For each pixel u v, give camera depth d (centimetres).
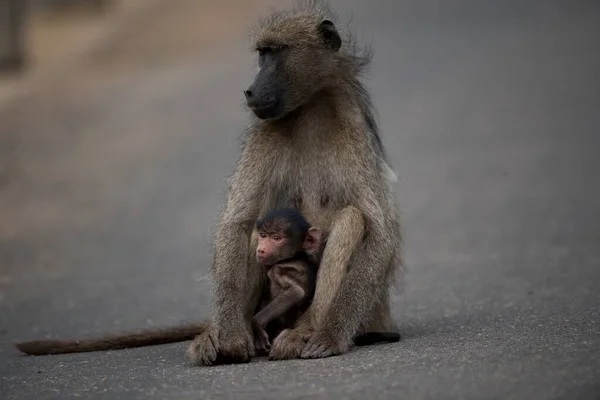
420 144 2678
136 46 4447
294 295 893
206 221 2022
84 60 4312
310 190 941
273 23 987
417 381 704
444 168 2383
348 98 959
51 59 4412
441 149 2605
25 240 1944
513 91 3275
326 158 937
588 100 3083
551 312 1021
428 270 1449
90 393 752
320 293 881
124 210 2191
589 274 1285
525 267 1395
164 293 1397
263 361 860
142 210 2178
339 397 676
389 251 911
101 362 914
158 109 3356
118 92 3703
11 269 1658
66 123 3300
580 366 722
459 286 1293
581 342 816
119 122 3247
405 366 758
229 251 909
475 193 2119
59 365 912
